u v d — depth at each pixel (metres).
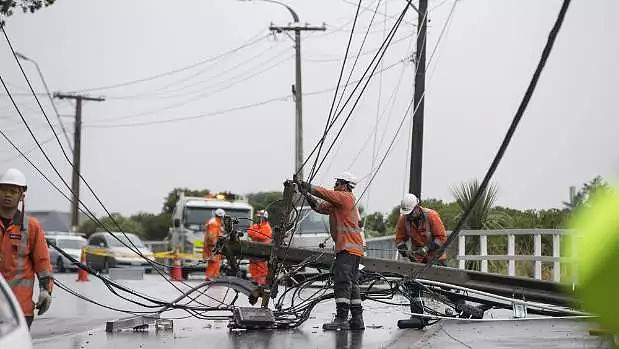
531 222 34.75
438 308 23.23
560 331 17.03
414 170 35.91
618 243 7.13
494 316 22.58
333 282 20.41
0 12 23.08
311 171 18.45
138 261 56.62
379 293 20.30
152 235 121.06
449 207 39.66
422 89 35.12
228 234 22.41
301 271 22.48
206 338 17.88
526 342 15.59
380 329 19.50
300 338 17.66
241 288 20.53
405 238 21.20
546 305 19.20
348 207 18.62
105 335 18.75
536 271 27.17
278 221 20.11
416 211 20.86
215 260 38.72
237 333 18.86
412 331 18.92
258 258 22.33
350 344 16.52
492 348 14.96
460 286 20.11
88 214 18.36
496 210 37.16
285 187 19.25
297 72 58.88
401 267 20.91
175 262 55.34
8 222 11.90
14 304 8.52
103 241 58.69
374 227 53.25
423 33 34.44
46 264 12.04
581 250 7.31
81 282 45.91
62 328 21.97
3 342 7.47
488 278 20.12
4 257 11.79
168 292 35.97
